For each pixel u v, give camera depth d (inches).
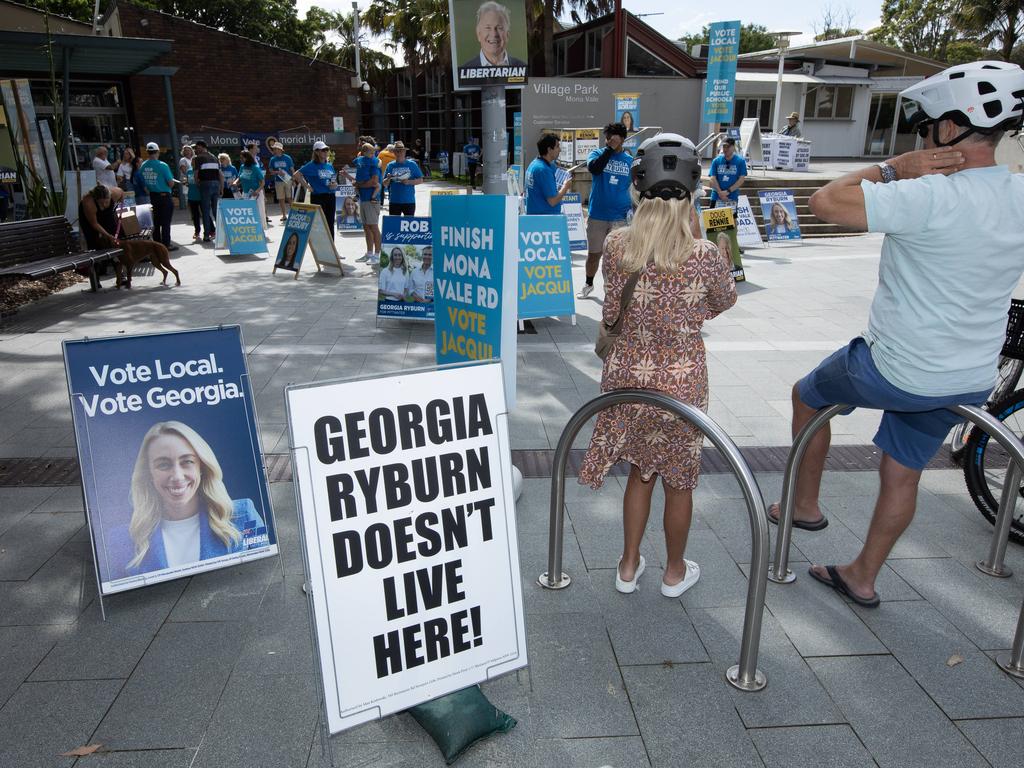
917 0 1913.1
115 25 837.8
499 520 95.9
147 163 478.3
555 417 197.3
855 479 163.0
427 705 93.5
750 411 201.3
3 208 482.3
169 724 94.5
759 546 94.2
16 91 439.5
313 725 94.3
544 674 103.5
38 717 95.7
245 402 127.6
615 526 143.4
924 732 93.3
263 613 117.3
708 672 103.8
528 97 783.1
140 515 119.5
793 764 88.5
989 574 127.6
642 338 105.7
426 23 1378.0
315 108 913.5
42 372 231.0
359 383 87.3
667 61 1010.1
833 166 901.2
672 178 101.1
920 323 98.6
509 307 140.3
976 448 137.9
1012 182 93.1
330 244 393.7
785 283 375.2
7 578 125.9
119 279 365.4
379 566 88.4
